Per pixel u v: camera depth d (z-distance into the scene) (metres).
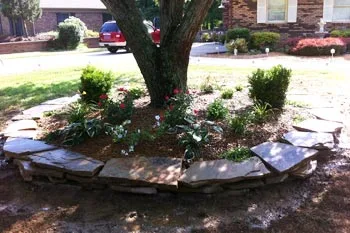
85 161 3.56
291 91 6.23
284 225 2.89
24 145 4.03
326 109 4.92
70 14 28.44
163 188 3.22
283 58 12.02
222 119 4.35
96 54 17.08
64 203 3.32
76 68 11.07
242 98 5.29
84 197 3.39
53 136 4.26
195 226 2.92
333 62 10.72
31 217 3.14
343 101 5.68
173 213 3.10
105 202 3.30
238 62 10.95
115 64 11.64
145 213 3.12
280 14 15.15
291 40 13.98
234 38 14.51
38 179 3.68
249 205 3.17
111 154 3.74
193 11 4.47
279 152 3.57
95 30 30.14
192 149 3.67
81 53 18.25
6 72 11.06
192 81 7.12
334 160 3.82
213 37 22.50
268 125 4.25
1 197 3.49
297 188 3.39
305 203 3.17
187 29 4.54
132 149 3.73
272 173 3.29
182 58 4.72
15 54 19.02
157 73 4.71
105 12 30.44
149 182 3.20
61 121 4.85
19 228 3.00
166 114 4.15
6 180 3.81
